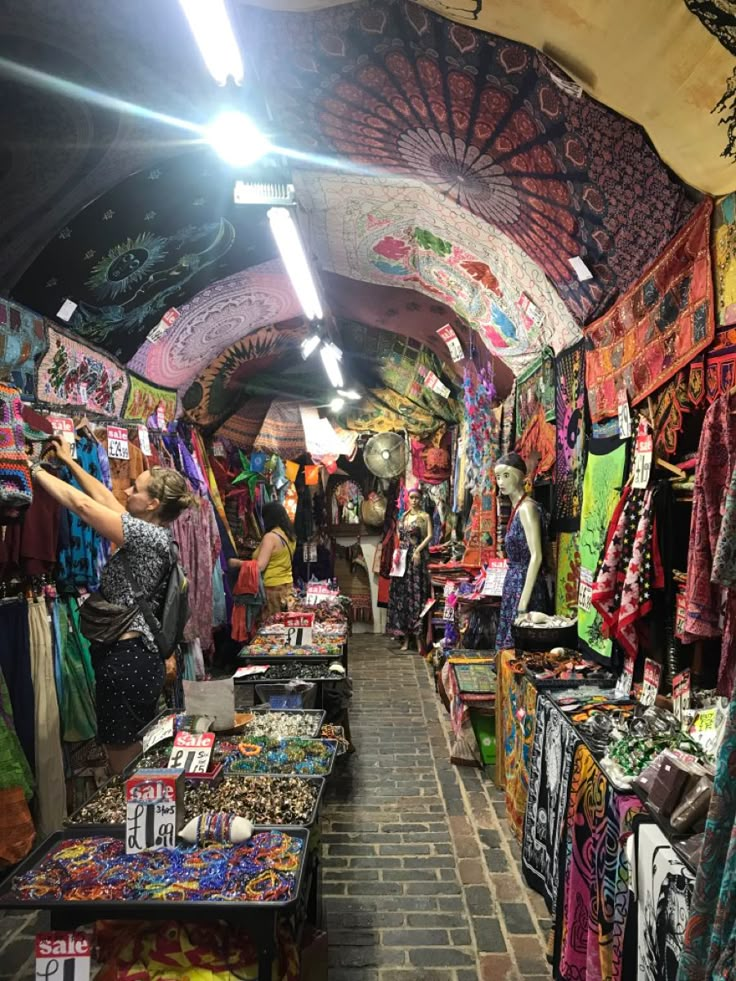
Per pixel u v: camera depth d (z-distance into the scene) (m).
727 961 1.20
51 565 3.41
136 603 2.91
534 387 4.72
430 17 2.04
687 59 1.63
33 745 3.29
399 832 3.68
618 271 2.83
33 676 3.33
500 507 5.58
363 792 4.20
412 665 7.90
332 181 3.51
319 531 9.95
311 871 2.30
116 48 2.26
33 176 2.78
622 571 2.72
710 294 2.08
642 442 2.68
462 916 2.89
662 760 1.88
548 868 2.83
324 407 9.28
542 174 2.62
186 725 2.59
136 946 1.69
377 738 5.23
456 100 2.44
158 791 1.83
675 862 1.57
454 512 7.47
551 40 1.87
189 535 5.83
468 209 3.41
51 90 2.43
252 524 8.14
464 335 5.84
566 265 3.17
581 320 3.47
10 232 2.99
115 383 4.71
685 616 2.11
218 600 6.57
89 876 1.68
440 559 8.02
